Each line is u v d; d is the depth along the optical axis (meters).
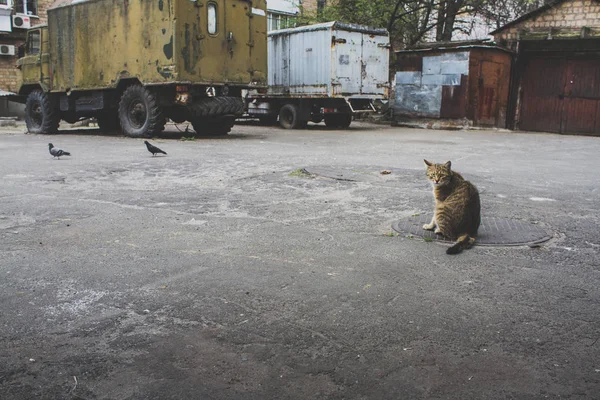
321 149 12.52
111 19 15.27
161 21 14.06
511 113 23.38
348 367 2.57
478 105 21.97
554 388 2.40
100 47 15.73
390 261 4.18
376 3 25.27
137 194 6.84
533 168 9.84
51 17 16.94
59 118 17.97
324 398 2.32
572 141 16.80
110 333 2.92
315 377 2.48
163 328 2.98
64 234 4.91
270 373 2.52
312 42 19.42
